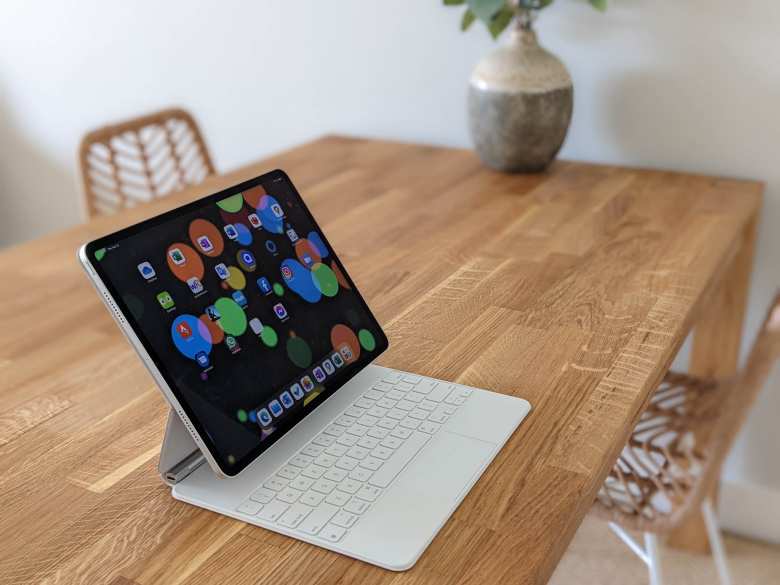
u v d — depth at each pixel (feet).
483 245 4.39
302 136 7.21
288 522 2.36
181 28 7.35
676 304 3.63
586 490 2.45
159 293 2.52
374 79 6.64
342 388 3.00
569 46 5.76
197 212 2.76
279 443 2.71
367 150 6.38
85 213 6.18
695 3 5.31
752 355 3.98
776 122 5.34
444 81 6.35
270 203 3.05
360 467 2.56
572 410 2.85
